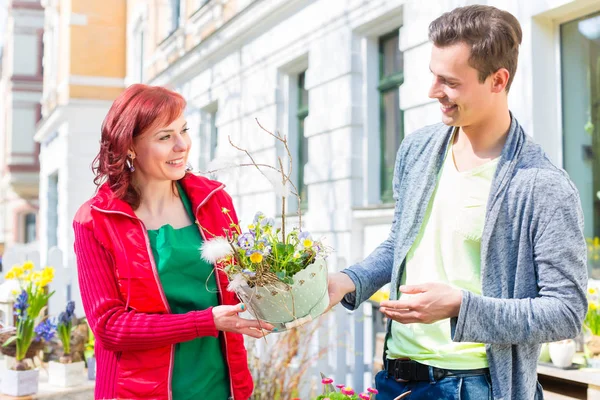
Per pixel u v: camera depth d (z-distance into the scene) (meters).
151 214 1.81
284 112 5.71
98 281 1.68
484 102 1.48
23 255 4.54
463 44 1.44
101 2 11.48
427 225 1.63
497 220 1.48
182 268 1.75
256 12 5.77
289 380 3.69
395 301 1.46
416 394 1.60
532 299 1.41
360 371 3.87
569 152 3.13
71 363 2.94
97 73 11.35
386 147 4.55
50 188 13.16
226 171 1.71
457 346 1.56
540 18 3.12
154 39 9.64
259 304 1.54
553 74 3.15
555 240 1.40
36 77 22.98
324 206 4.90
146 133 1.72
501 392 1.47
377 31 4.51
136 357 1.68
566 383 2.49
